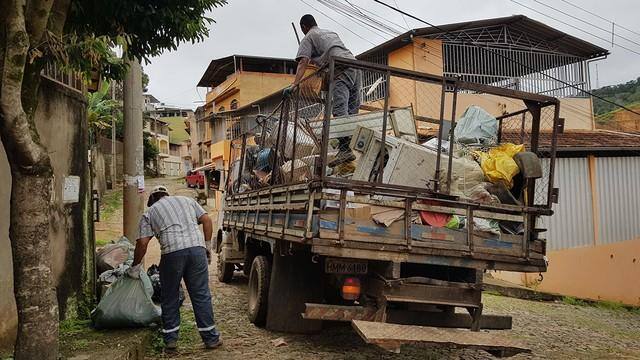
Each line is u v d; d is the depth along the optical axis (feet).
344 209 15.48
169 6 19.19
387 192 16.17
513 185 18.84
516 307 35.58
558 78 64.18
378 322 15.70
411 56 57.57
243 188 31.30
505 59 61.00
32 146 11.89
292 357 18.22
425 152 17.21
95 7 18.28
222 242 37.19
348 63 16.14
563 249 46.21
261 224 23.26
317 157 16.07
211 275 41.27
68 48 14.93
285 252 20.18
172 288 18.47
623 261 49.03
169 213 18.72
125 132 33.58
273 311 20.67
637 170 50.44
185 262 18.53
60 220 19.26
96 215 23.21
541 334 26.63
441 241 16.42
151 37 19.98
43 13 13.02
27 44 11.65
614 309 41.57
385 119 16.51
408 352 19.66
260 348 19.29
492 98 57.93
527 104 19.11
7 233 15.69
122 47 15.75
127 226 33.35
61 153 19.58
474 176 17.94
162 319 18.57
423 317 16.99
